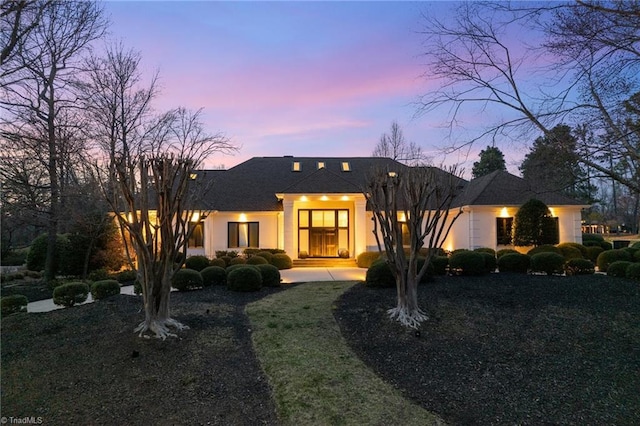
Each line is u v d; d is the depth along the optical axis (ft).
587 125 20.88
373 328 23.21
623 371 17.75
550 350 19.85
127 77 67.00
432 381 17.39
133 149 62.08
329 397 16.07
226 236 64.34
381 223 25.46
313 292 33.32
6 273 58.65
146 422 13.79
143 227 22.62
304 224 65.82
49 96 51.34
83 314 25.17
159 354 18.88
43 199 49.24
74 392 15.67
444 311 24.72
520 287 29.53
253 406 15.34
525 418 14.47
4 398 15.15
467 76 25.08
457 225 64.03
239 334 22.49
